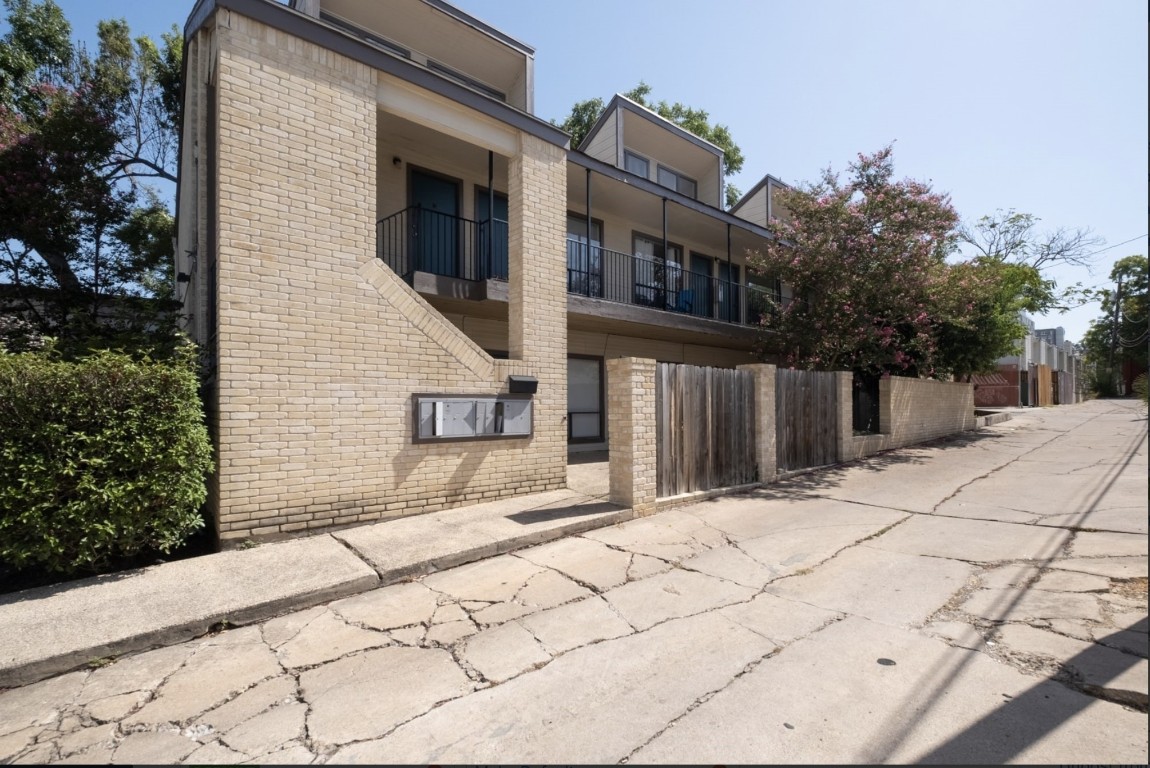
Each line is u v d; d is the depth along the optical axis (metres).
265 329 5.55
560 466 7.87
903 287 11.23
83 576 4.72
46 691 3.12
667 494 7.06
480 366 7.06
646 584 4.48
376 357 6.22
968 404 15.75
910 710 2.67
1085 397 45.53
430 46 10.69
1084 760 2.27
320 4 9.52
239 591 4.23
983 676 2.95
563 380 8.00
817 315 11.99
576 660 3.27
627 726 2.61
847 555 5.06
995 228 23.09
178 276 10.76
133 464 4.58
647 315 11.41
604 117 14.60
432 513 6.52
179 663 3.41
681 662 3.21
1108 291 29.66
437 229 10.27
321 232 5.95
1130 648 3.17
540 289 7.82
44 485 4.23
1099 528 5.52
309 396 5.77
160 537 4.86
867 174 11.66
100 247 12.87
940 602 3.95
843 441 10.34
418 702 2.88
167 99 16.72
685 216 13.41
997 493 7.40
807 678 2.98
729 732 2.53
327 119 6.06
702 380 7.61
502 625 3.80
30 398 4.24
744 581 4.48
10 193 10.32
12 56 12.98
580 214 12.71
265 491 5.46
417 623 3.89
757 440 8.37
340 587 4.39
